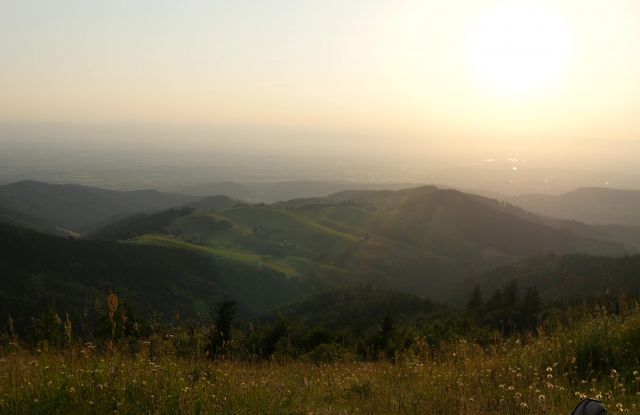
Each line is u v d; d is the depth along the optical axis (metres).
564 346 7.14
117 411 4.71
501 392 5.66
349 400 6.23
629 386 5.72
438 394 5.80
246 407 5.18
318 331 23.06
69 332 6.99
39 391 4.99
